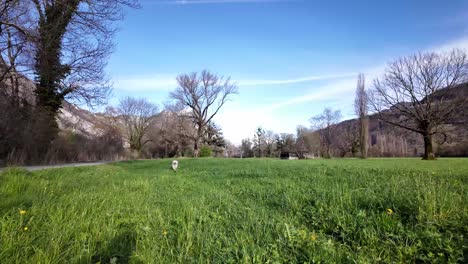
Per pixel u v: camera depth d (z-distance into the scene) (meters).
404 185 5.57
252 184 7.95
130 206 5.09
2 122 15.43
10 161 15.08
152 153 56.28
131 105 55.88
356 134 53.34
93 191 6.60
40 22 10.86
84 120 26.33
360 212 3.87
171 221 4.14
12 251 2.81
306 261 2.77
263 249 2.95
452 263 2.55
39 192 6.02
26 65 13.23
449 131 30.78
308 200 5.12
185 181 9.38
